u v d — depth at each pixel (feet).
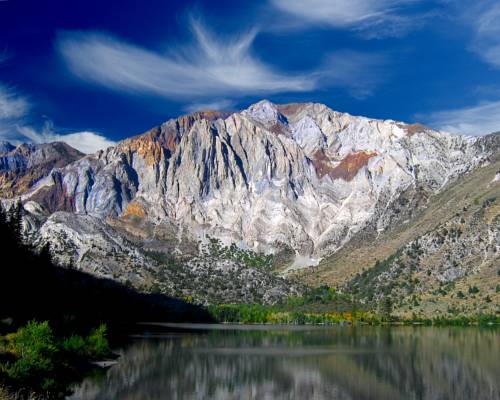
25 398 321.93
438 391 444.96
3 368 338.75
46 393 350.43
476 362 592.19
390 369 547.90
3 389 307.99
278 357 636.89
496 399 415.44
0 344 394.32
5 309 576.61
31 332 436.35
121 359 596.29
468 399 415.03
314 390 447.83
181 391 434.71
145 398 399.03
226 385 465.06
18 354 382.22
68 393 389.19
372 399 414.21
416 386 465.06
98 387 425.28
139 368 535.19
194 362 591.37
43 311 645.92
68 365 463.42
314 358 629.10
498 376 507.30
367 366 568.82
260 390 447.42
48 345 423.23
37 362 376.68
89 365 521.24
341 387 460.55
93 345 577.02
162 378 487.61
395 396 424.87
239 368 555.28
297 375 516.32
